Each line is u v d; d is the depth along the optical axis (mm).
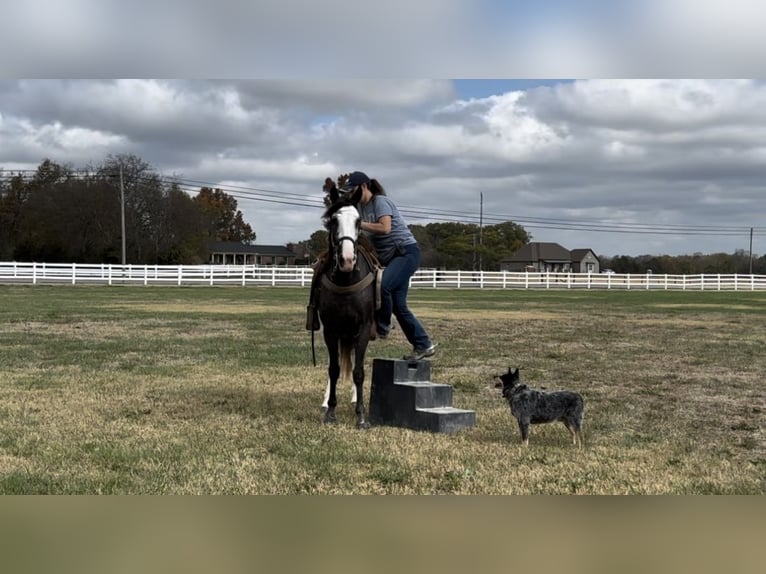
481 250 94250
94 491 4969
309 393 9023
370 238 7562
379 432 6816
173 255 74125
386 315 7410
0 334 15930
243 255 111062
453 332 17703
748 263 101688
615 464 5754
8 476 5242
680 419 7730
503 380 6555
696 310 27438
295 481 5227
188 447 6152
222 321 19969
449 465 5656
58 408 7871
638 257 103188
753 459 6066
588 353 13641
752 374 11086
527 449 6180
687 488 5145
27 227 74438
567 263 107312
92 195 71000
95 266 45625
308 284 46281
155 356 12602
